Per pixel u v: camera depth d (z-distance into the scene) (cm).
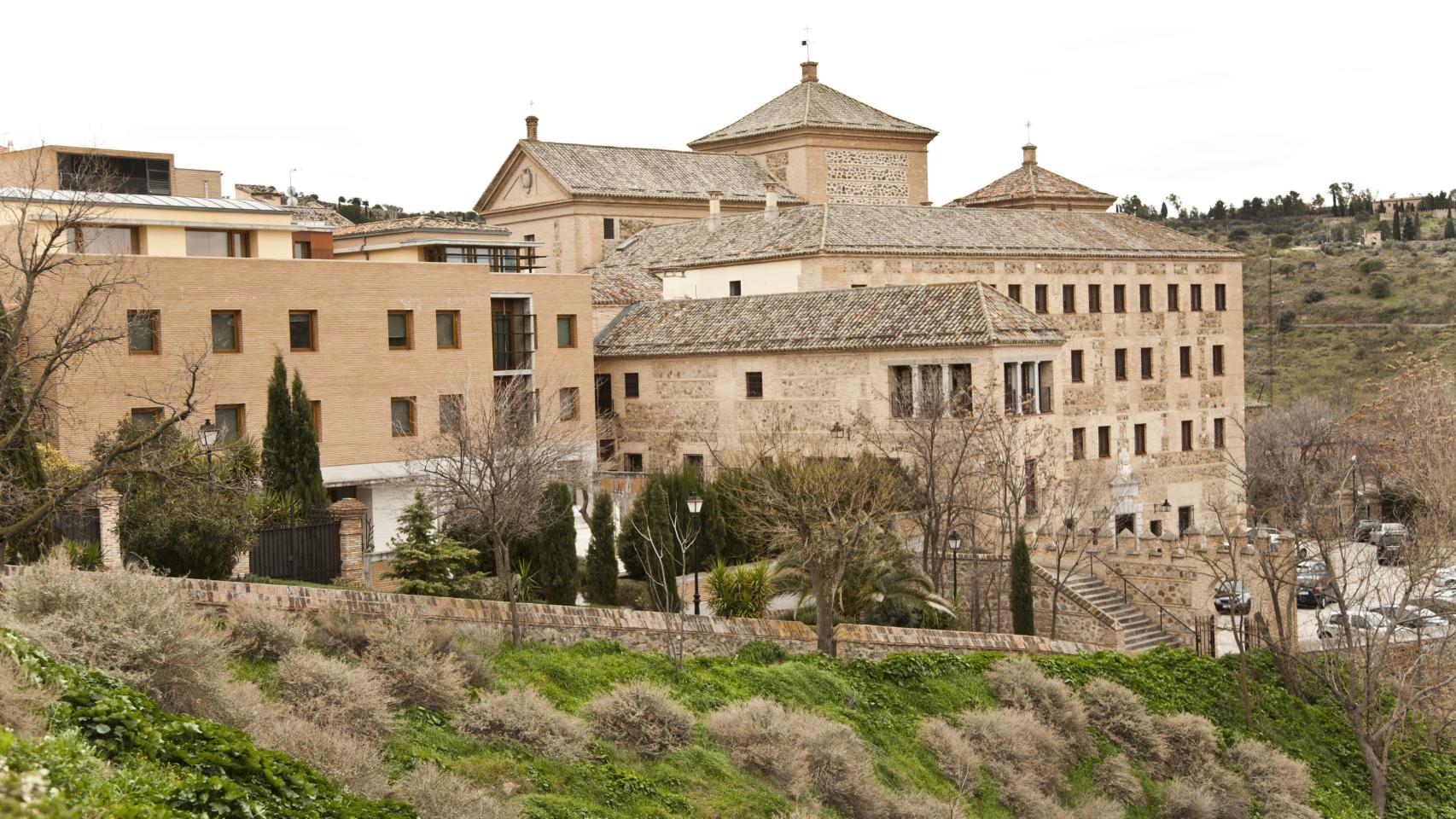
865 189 8188
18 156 5866
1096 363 6962
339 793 1747
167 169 6209
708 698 2819
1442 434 5675
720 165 8131
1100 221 7538
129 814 1352
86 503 3200
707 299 6256
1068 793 3075
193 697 1966
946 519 4616
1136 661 3738
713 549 4350
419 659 2395
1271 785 3312
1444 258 12888
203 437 3425
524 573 3838
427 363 5450
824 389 5466
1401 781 3722
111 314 4597
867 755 2772
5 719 1498
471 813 1947
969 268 6562
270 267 5012
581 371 6072
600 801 2262
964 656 3459
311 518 3803
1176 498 7325
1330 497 5825
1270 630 4234
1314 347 11169
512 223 7956
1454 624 4250
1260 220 16775
